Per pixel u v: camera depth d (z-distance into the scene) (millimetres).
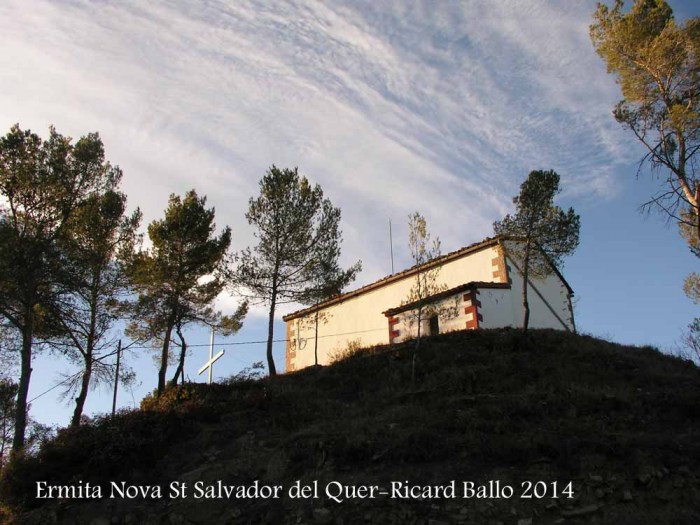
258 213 28625
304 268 28250
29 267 21719
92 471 16406
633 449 13867
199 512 14508
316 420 18688
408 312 30312
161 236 27891
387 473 14344
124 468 16547
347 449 15211
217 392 21375
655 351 24500
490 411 16656
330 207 29703
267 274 27906
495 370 20828
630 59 21328
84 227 25328
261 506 14227
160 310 26891
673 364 22656
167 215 28766
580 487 13148
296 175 29766
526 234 26047
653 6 21531
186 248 28531
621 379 19625
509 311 28078
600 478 13273
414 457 14672
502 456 14297
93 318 25125
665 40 19719
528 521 12500
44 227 23625
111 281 25812
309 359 36344
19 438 20250
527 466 13977
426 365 22703
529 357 21984
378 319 33188
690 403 16500
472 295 27594
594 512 12594
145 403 21562
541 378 19828
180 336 26094
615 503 12734
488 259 29500
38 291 22875
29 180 23141
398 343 28234
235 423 18672
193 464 16516
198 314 28469
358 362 25375
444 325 28359
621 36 21188
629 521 12281
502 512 12820
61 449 17547
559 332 25266
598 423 15789
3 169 22938
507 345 23531
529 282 30109
